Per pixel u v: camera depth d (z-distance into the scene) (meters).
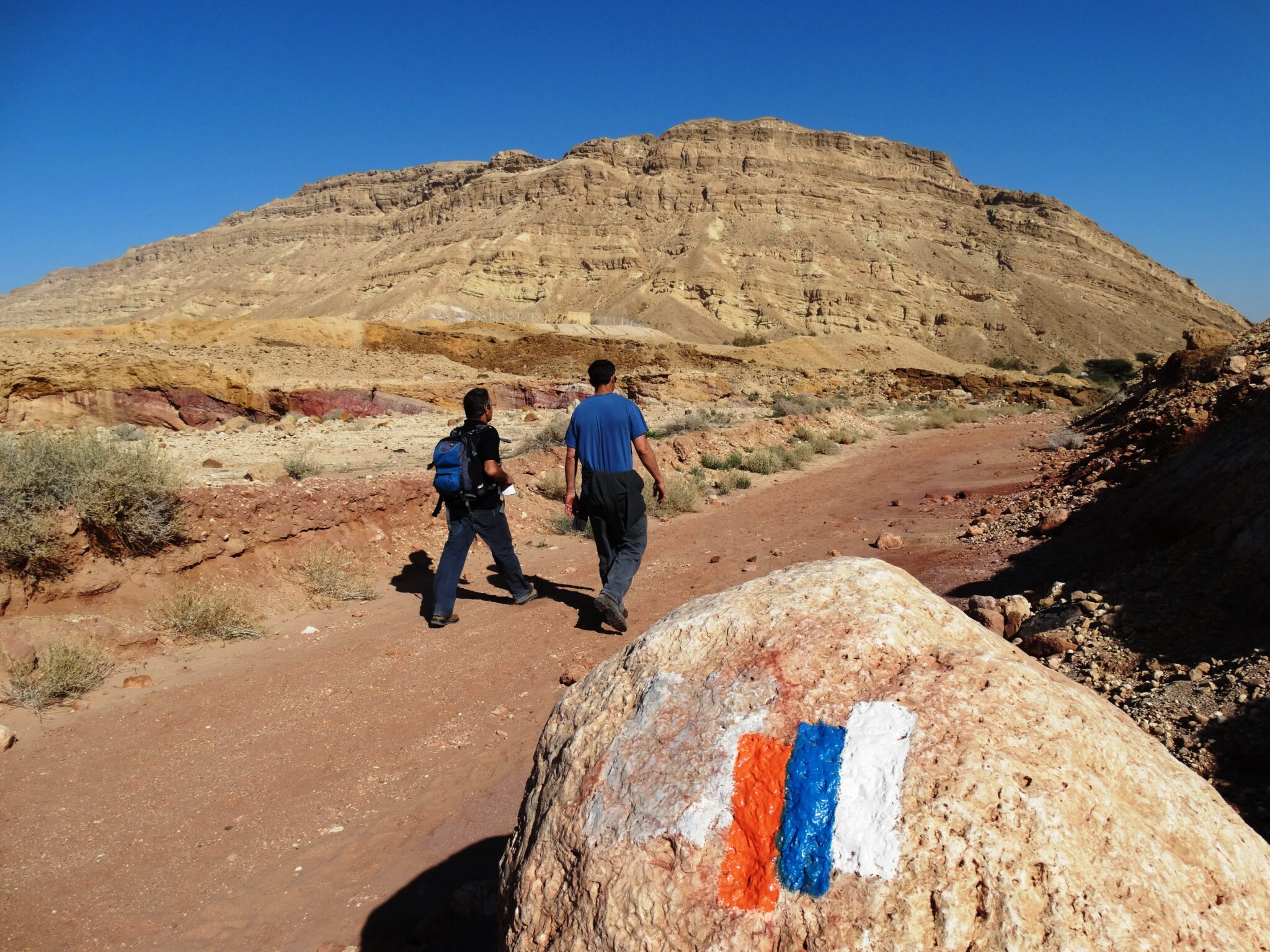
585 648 6.10
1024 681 1.81
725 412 29.45
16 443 6.28
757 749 1.74
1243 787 3.39
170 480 6.71
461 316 150.88
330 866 3.55
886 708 1.73
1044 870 1.49
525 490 11.45
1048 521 8.70
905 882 1.50
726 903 1.59
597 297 165.38
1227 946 1.49
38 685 4.99
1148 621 5.11
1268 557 4.80
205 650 6.02
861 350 81.56
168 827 3.84
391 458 15.30
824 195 192.88
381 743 4.70
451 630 6.61
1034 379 59.81
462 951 2.79
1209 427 7.70
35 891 3.30
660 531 10.80
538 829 1.95
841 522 11.14
